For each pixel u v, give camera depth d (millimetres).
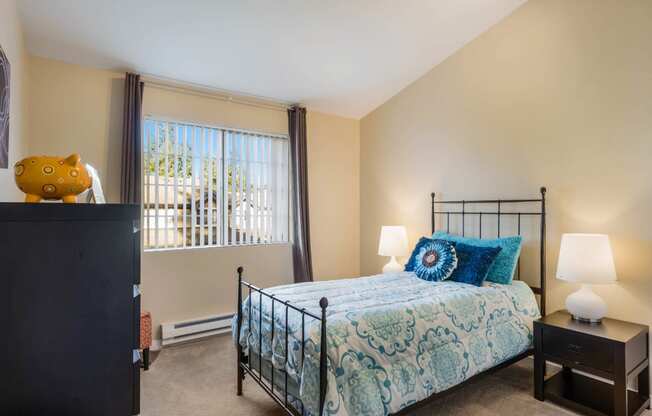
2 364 1070
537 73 2830
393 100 4082
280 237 3961
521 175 2930
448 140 3504
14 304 1083
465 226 3352
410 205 3893
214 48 2881
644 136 2285
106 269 1210
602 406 2084
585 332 2094
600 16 2484
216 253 3488
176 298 3268
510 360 2314
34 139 2697
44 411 1122
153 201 3223
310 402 1579
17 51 2254
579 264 2217
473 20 3023
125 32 2598
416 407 1768
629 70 2352
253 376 2203
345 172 4441
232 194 3656
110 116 2992
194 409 2154
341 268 4395
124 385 1233
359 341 1697
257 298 2293
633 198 2326
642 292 2283
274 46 2967
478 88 3244
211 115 3498
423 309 2014
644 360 2166
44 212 1120
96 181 1968
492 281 2723
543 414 2098
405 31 3025
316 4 2586
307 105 4047
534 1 2844
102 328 1202
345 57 3260
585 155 2557
